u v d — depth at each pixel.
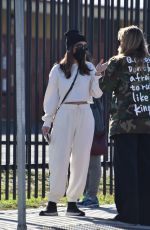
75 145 21.66
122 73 20.80
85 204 24.88
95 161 24.66
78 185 22.06
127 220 20.94
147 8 28.88
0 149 26.23
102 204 25.91
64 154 21.50
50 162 21.67
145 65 20.83
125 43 20.98
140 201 21.00
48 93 21.56
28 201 26.55
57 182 21.70
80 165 21.84
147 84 20.80
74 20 27.02
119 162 20.89
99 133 24.23
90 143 21.80
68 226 20.62
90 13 27.38
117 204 21.20
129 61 20.75
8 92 25.94
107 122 27.17
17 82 17.56
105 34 27.61
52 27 26.59
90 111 21.75
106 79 20.92
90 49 27.25
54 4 26.55
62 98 21.41
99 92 21.33
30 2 26.08
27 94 26.14
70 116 21.36
